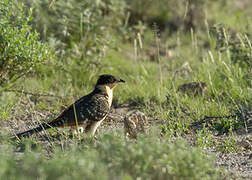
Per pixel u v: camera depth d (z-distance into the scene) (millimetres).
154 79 15008
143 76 15367
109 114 12500
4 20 11805
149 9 21312
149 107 12492
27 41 11766
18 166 7207
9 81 12438
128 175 6445
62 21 15164
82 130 10172
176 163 6809
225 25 15766
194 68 15680
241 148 9656
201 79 14344
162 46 19344
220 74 14281
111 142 7301
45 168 6496
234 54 15008
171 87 13898
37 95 13039
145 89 14125
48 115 12242
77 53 15289
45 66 14242
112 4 16938
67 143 9539
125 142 7621
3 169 6297
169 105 12547
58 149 8586
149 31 20547
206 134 10055
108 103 10594
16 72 12273
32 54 11828
